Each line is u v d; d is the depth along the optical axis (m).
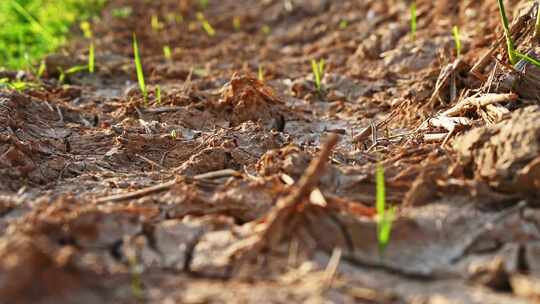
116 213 0.48
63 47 1.03
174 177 0.57
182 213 0.51
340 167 0.53
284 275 0.45
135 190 0.55
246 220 0.50
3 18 1.12
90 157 0.62
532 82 0.60
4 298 0.43
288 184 0.52
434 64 0.79
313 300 0.44
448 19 0.90
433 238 0.47
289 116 0.70
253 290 0.44
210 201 0.51
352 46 0.93
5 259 0.43
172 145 0.62
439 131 0.60
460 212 0.49
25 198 0.53
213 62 0.94
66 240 0.47
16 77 0.81
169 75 0.86
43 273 0.43
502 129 0.51
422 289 0.45
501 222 0.48
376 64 0.84
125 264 0.46
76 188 0.56
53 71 0.85
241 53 1.00
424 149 0.54
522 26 0.65
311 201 0.48
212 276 0.46
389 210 0.48
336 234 0.47
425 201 0.50
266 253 0.47
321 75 0.82
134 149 0.62
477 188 0.50
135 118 0.70
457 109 0.61
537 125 0.50
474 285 0.45
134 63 0.91
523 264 0.46
